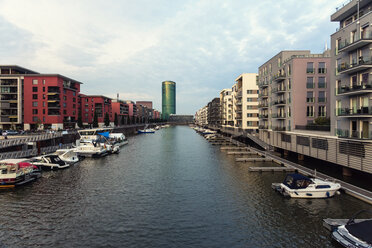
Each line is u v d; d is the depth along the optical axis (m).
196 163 45.12
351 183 26.77
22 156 42.16
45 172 37.91
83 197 25.88
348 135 27.61
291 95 43.91
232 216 20.83
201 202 24.28
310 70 42.84
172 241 16.84
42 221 20.03
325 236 17.12
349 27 28.25
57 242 16.73
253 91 76.56
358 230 14.91
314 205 22.66
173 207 23.02
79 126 92.00
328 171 32.84
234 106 94.81
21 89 83.69
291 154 47.91
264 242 16.58
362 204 21.78
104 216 21.00
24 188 29.08
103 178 34.03
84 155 52.09
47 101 82.31
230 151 59.50
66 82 91.19
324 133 33.53
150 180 32.88
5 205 23.53
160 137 111.81
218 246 16.17
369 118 25.27
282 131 47.16
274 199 24.70
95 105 127.19
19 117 82.62
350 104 28.22
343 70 27.88
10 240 17.02
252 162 44.81
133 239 17.14
